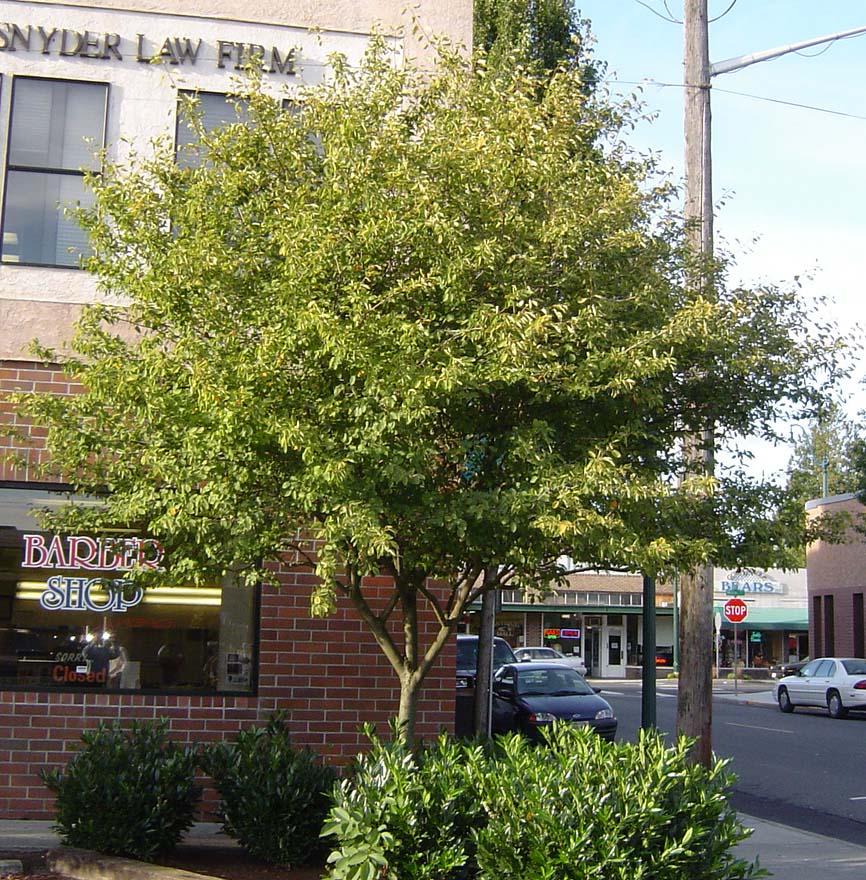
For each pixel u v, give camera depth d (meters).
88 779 8.88
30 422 11.41
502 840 6.02
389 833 6.22
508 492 7.16
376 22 10.91
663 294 8.39
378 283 7.89
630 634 54.12
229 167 8.70
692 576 9.07
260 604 11.57
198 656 11.55
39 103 12.03
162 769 9.05
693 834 6.14
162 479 8.23
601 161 9.34
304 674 11.55
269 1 12.39
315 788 8.80
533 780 6.23
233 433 7.18
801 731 26.25
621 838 5.94
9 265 11.70
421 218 7.70
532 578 8.06
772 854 11.31
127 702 11.35
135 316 9.02
